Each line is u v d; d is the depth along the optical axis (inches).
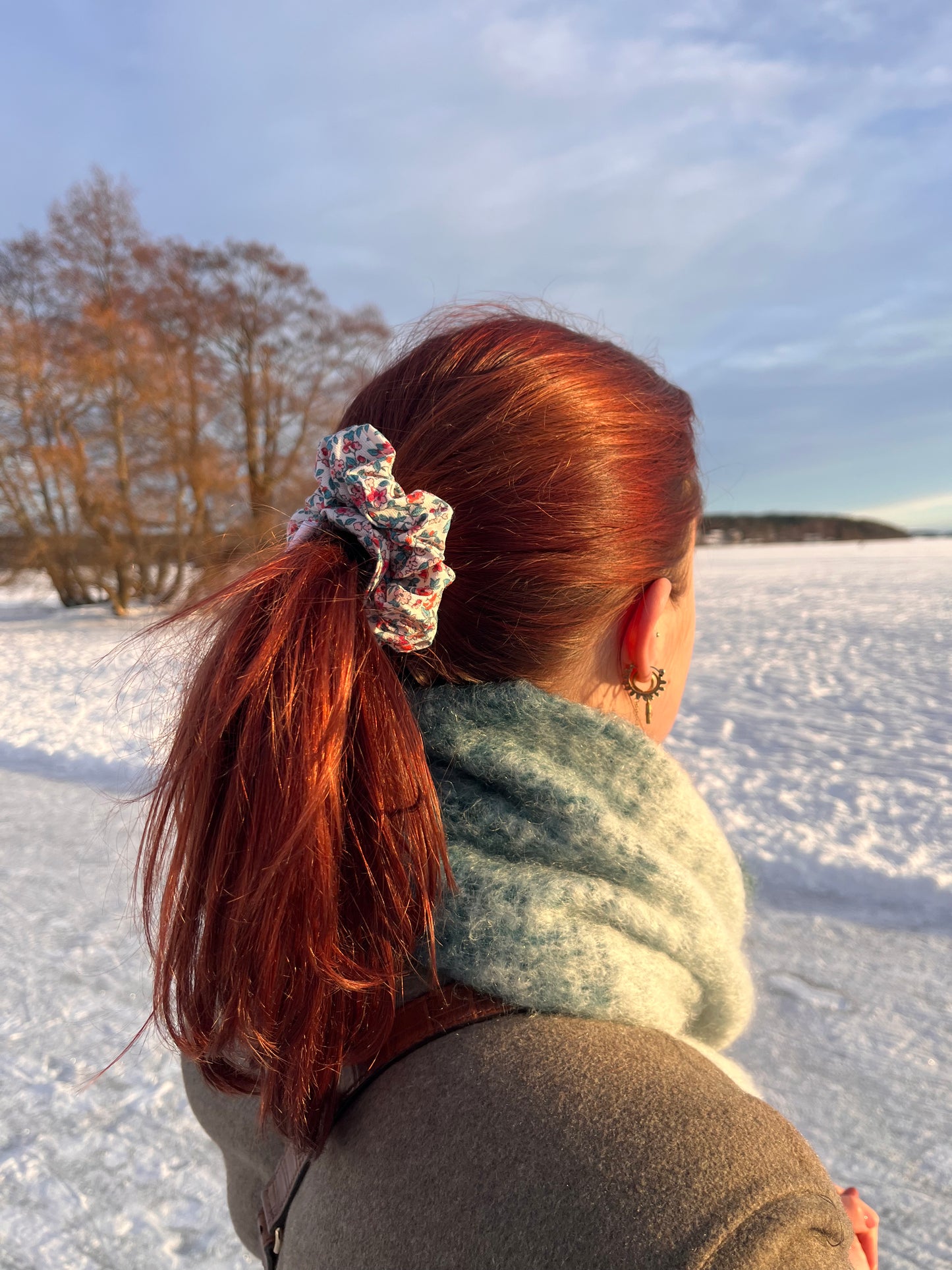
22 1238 70.8
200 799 19.9
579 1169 14.9
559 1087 16.3
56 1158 79.3
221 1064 23.0
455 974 18.4
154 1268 67.9
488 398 21.9
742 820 162.4
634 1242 13.8
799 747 226.5
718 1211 13.9
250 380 926.4
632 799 21.5
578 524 21.5
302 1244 19.2
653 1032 18.5
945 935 116.6
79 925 125.1
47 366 837.2
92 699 320.5
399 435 22.9
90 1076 90.7
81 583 893.2
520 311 27.2
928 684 317.1
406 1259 15.9
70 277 898.1
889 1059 90.6
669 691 25.1
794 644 459.5
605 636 22.8
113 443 853.8
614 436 22.3
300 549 21.5
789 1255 13.8
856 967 109.0
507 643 21.9
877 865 135.9
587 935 18.5
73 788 199.2
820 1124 81.6
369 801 18.9
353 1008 18.5
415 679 22.4
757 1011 100.0
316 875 17.9
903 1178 74.6
